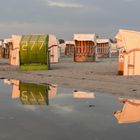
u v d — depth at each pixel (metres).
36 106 12.74
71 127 9.23
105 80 22.19
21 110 11.87
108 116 10.92
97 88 18.12
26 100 14.27
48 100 14.24
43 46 32.94
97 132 8.74
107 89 17.67
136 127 9.32
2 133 8.52
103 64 44.66
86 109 12.10
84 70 32.25
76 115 10.98
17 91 17.20
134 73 26.41
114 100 14.21
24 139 8.00
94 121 10.10
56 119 10.33
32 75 26.97
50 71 31.05
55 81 22.08
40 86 19.45
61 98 14.86
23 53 32.94
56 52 48.97
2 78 24.78
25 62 33.16
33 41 33.25
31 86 19.50
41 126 9.28
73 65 42.09
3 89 18.11
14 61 43.78
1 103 13.45
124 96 15.27
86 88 18.20
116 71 30.86
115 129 9.06
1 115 10.91
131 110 11.98
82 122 9.87
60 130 8.88
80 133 8.56
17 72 30.41
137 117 10.71
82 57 52.84
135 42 26.50
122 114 11.22
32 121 10.02
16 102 13.69
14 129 8.92
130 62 26.39
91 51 53.38
